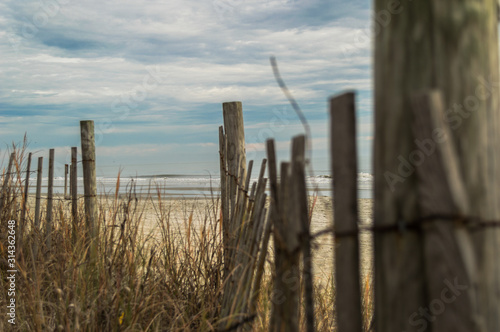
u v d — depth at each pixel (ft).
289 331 6.16
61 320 9.30
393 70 4.66
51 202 13.84
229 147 10.94
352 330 4.88
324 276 14.10
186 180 93.81
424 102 4.20
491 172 4.42
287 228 6.07
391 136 4.69
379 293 4.87
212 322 9.54
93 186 14.14
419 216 4.54
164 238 12.57
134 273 10.93
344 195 4.82
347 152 4.75
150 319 9.97
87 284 10.52
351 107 4.74
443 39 4.41
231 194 10.64
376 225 4.89
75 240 12.85
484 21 4.45
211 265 11.10
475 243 4.31
